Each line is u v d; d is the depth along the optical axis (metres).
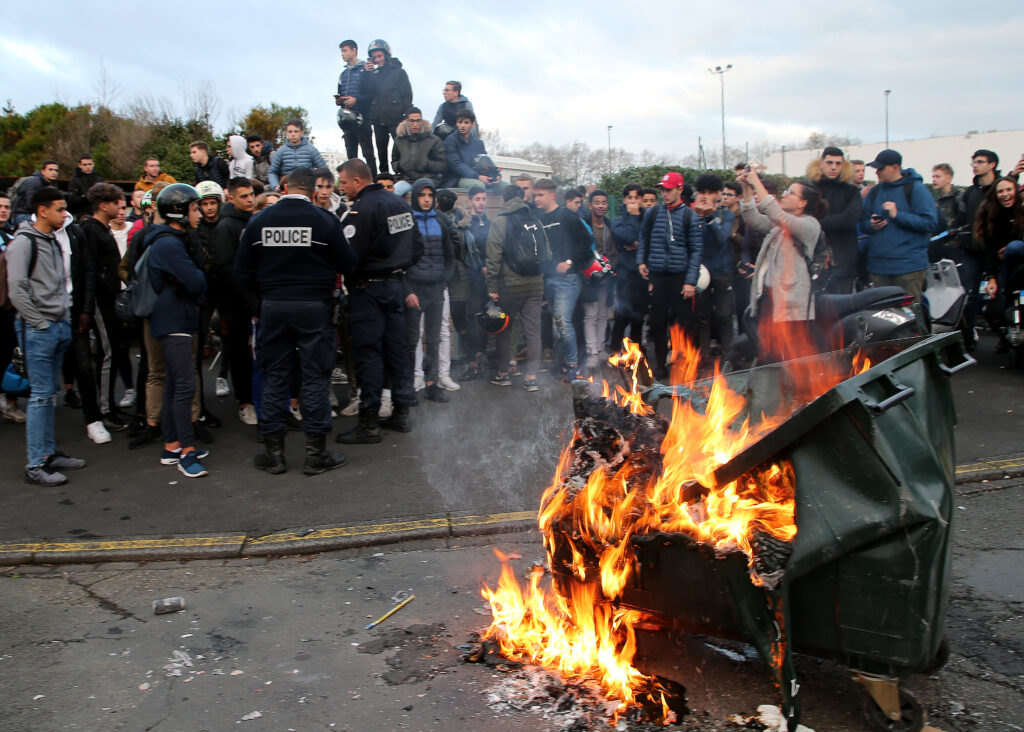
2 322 6.85
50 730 2.86
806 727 2.81
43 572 4.26
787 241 6.19
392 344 6.47
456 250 8.12
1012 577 3.96
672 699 2.99
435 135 10.83
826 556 2.58
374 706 2.99
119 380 8.52
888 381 2.68
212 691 3.11
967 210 8.77
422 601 3.87
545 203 7.93
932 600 2.54
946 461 2.83
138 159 21.31
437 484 5.44
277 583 4.11
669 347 8.78
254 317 6.49
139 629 3.63
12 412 7.21
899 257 7.75
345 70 11.91
